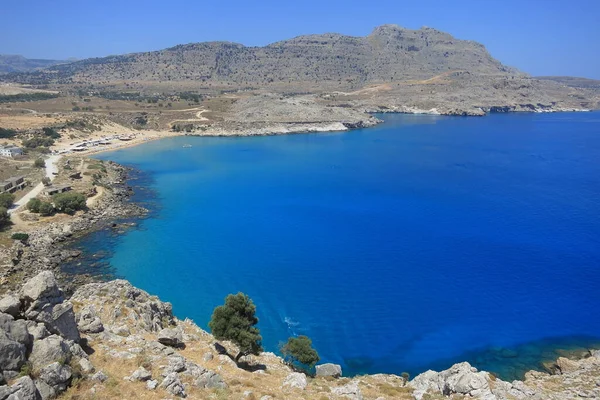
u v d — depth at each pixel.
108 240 95.19
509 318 66.00
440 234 100.88
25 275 74.88
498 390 40.12
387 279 78.44
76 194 110.75
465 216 113.81
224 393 31.23
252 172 170.38
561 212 116.00
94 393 26.62
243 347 42.59
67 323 30.94
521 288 75.00
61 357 27.05
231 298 45.00
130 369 31.12
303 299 71.19
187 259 86.19
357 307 68.88
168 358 34.16
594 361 53.12
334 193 138.12
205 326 62.41
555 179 155.12
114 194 129.25
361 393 38.38
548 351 58.12
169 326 49.59
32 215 101.00
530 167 176.62
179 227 105.19
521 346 59.31
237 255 88.75
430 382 43.34
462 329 63.19
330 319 65.56
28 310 29.02
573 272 80.69
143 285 74.88
